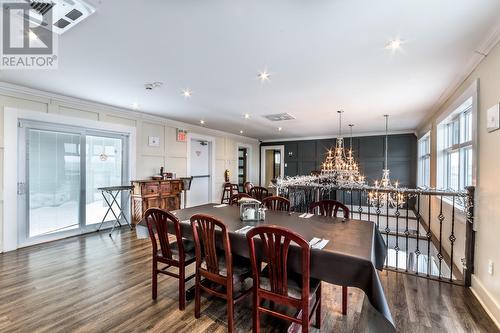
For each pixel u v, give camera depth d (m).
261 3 1.59
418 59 2.41
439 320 2.03
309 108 4.44
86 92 3.61
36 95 3.58
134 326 1.95
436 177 4.21
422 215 5.55
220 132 7.51
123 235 4.24
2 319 2.01
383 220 6.14
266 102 4.06
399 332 1.89
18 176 3.49
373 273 1.49
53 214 3.92
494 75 2.08
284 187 4.07
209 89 3.41
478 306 2.22
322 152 8.30
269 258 1.67
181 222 2.36
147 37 2.04
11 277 2.71
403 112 4.68
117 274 2.81
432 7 1.62
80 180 4.26
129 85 3.26
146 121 5.27
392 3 1.58
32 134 3.64
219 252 2.32
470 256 2.52
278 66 2.61
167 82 3.14
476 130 2.43
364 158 7.52
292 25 1.85
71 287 2.52
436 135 4.31
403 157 7.05
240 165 9.14
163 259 2.29
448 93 3.40
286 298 1.65
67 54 2.36
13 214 3.43
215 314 2.12
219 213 2.80
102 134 4.57
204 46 2.19
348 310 2.18
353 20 1.78
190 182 5.94
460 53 2.28
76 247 3.64
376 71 2.72
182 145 6.16
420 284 2.62
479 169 2.40
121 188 4.39
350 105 4.19
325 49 2.23
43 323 1.97
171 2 1.58
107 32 1.96
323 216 2.65
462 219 2.88
